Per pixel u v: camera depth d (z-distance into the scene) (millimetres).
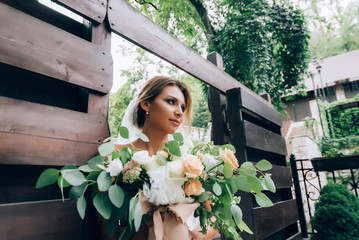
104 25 1344
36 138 965
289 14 5254
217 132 2402
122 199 815
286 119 14266
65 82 1175
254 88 4883
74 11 1191
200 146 1183
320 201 3193
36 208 937
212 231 1175
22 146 921
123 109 8891
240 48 4926
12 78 1041
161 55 1721
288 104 14383
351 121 11414
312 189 7184
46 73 1031
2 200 907
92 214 1098
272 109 3289
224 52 5164
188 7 6031
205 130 9625
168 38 1817
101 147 856
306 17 5383
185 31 6801
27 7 1120
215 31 5586
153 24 1694
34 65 999
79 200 785
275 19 5184
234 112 2432
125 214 928
